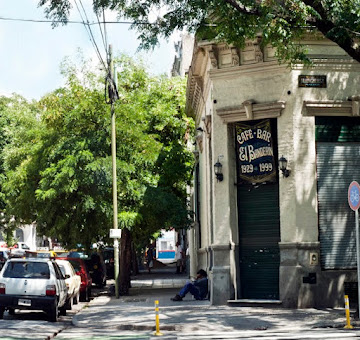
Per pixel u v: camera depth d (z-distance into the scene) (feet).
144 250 205.67
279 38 53.26
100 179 89.56
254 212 68.64
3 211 163.94
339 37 50.98
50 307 60.44
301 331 48.44
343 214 65.87
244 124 68.54
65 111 95.30
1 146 159.02
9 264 61.72
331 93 66.23
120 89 104.17
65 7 53.16
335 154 66.39
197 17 54.75
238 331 49.70
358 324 50.26
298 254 64.34
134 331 53.16
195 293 77.41
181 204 98.58
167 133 111.14
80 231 94.53
